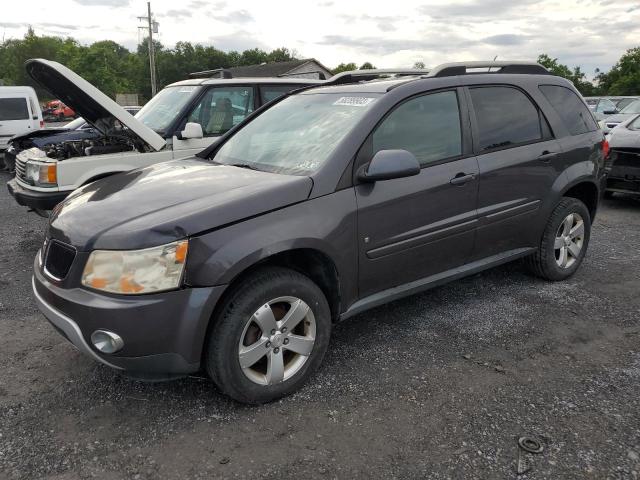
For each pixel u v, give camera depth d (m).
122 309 2.48
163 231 2.54
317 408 2.88
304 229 2.88
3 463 2.45
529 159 4.08
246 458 2.49
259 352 2.83
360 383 3.12
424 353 3.48
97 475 2.39
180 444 2.59
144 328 2.51
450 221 3.62
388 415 2.81
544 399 2.94
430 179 3.46
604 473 2.37
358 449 2.55
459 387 3.07
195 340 2.62
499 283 4.70
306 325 3.05
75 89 5.44
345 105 3.56
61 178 5.40
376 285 3.37
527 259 4.61
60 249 2.77
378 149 3.29
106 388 3.09
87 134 7.61
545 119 4.31
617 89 55.62
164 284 2.53
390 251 3.33
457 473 2.38
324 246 2.97
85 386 3.11
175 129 6.39
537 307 4.19
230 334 2.71
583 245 4.78
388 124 3.38
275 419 2.79
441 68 3.76
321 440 2.62
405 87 3.52
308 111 3.77
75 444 2.59
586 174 4.53
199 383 3.14
